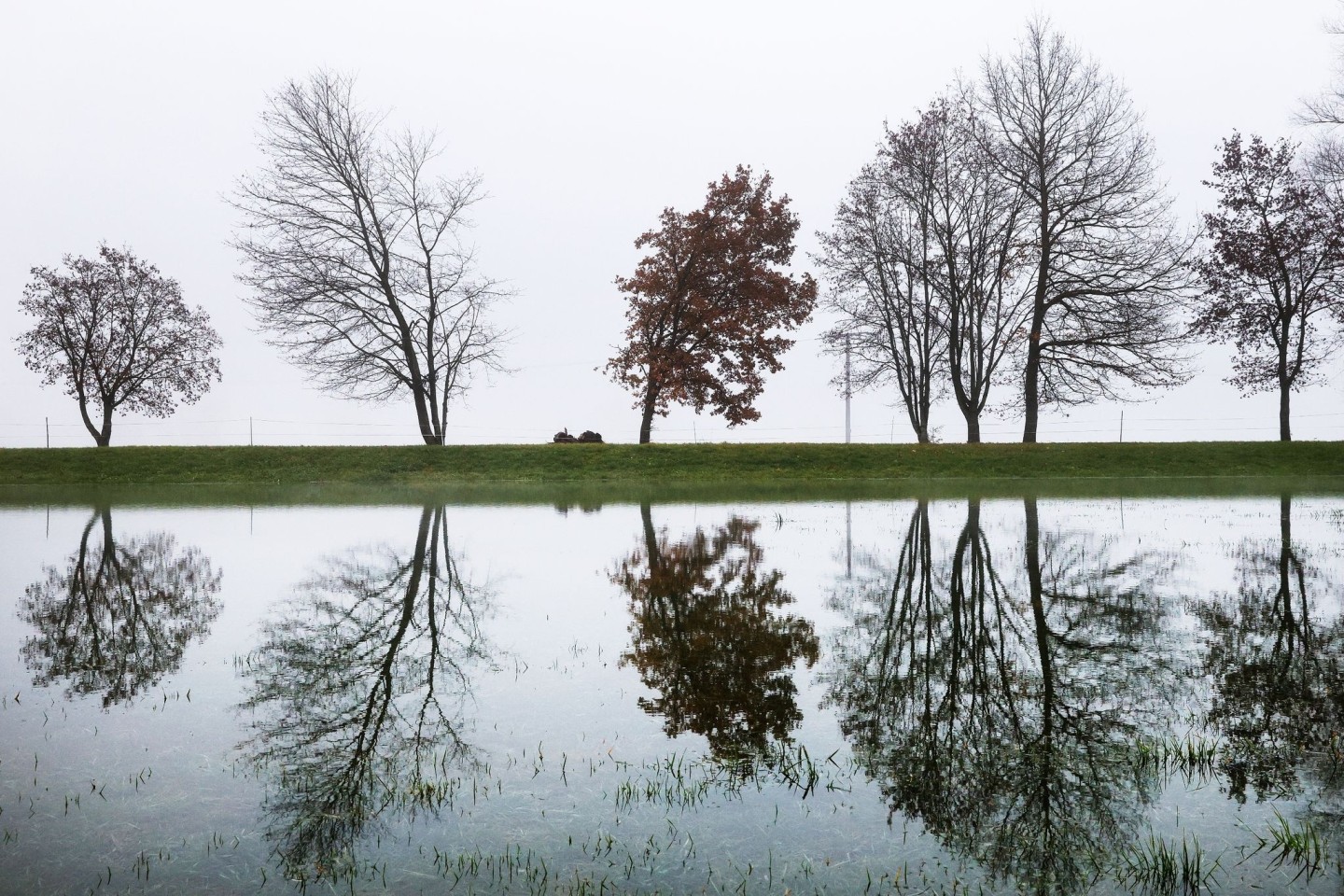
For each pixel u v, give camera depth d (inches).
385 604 329.4
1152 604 320.2
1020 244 1282.0
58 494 926.4
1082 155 1246.3
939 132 1309.1
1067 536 518.0
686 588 360.2
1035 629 283.7
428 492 954.1
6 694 219.0
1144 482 1033.5
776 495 885.2
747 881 130.4
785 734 191.3
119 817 151.6
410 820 150.9
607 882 130.0
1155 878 131.9
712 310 1369.3
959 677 232.7
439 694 219.1
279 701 213.9
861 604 326.3
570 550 474.6
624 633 283.1
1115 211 1221.7
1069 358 1261.1
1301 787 163.9
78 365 1544.0
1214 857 137.6
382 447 1211.2
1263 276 1283.2
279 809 154.7
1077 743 185.5
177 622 299.3
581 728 194.9
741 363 1430.9
